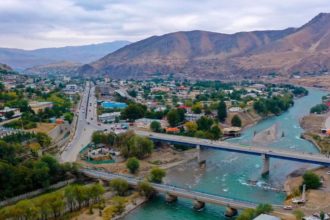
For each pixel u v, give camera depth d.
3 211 199.50
